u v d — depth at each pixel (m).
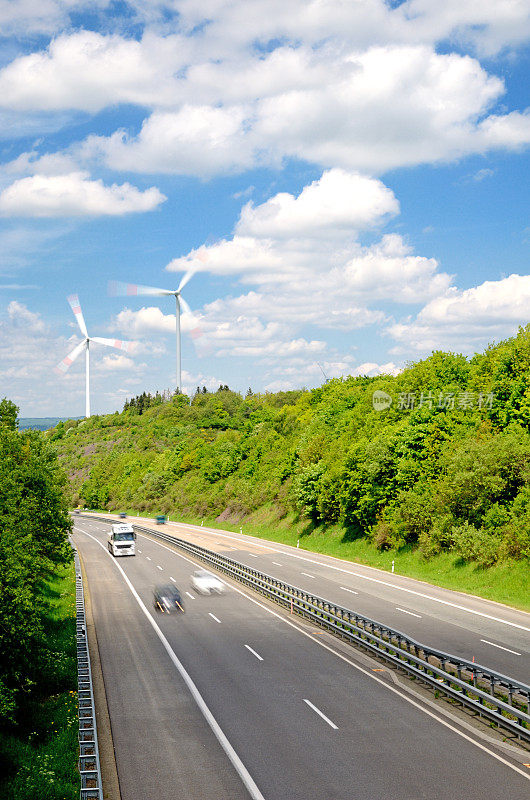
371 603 41.88
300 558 67.56
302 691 24.48
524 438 54.72
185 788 16.73
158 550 80.00
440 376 79.94
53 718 24.20
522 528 46.84
